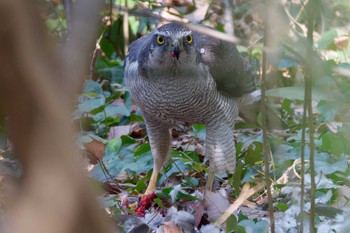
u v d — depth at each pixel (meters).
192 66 9.94
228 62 10.54
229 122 10.59
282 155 9.79
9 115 1.94
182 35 9.71
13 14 1.89
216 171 10.30
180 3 13.73
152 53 9.93
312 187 5.61
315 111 12.16
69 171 2.04
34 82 1.93
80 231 2.05
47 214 2.02
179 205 9.36
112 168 10.92
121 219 8.04
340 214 7.57
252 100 11.66
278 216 7.84
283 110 12.74
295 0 10.47
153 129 10.63
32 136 1.97
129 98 13.49
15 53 1.90
